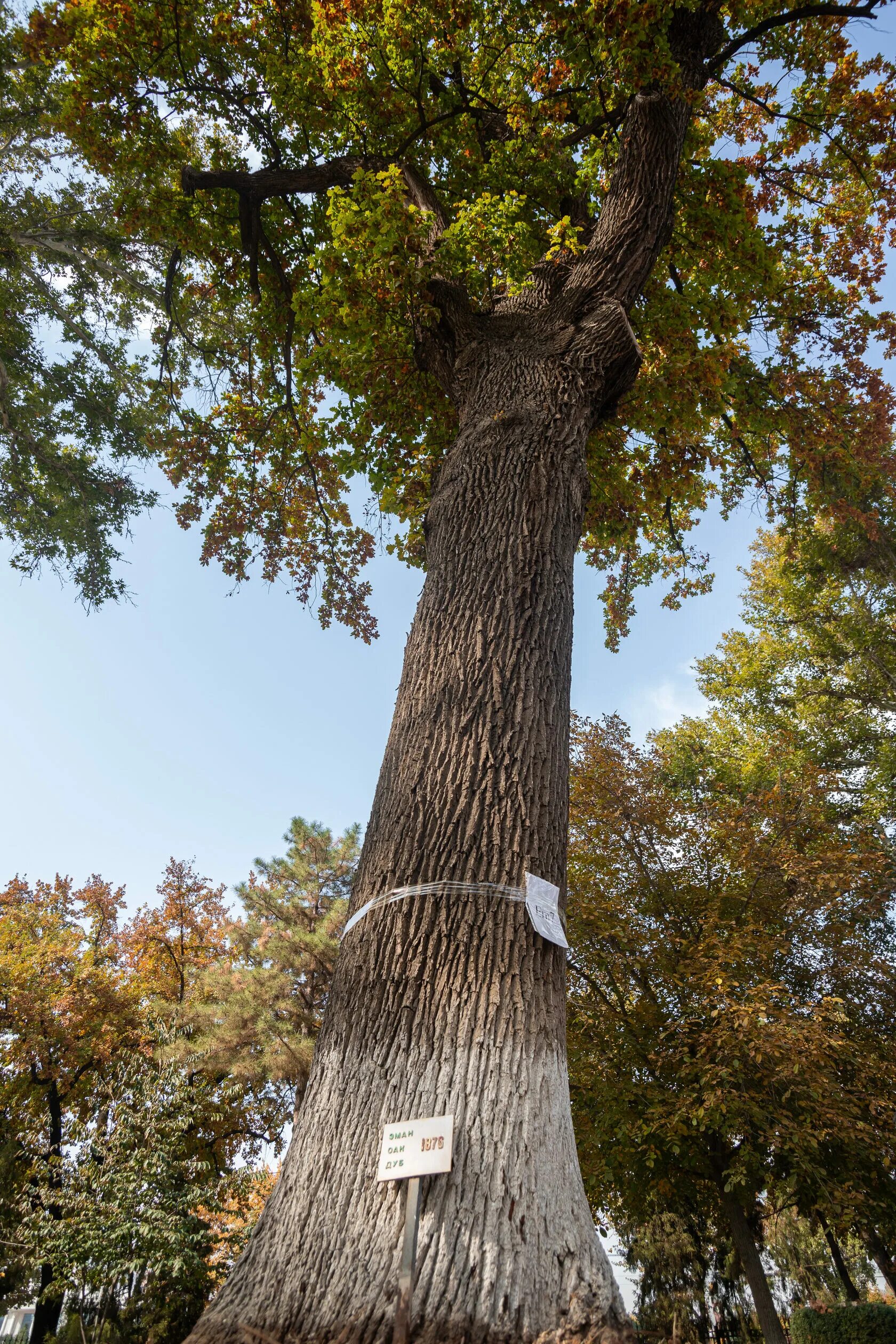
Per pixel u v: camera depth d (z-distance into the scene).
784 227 8.27
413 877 2.52
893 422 9.10
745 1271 9.45
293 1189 2.04
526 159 6.30
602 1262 1.85
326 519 9.93
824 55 6.75
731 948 10.46
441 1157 1.88
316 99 6.93
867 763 17.48
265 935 15.23
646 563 11.09
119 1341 9.23
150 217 7.57
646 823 12.80
